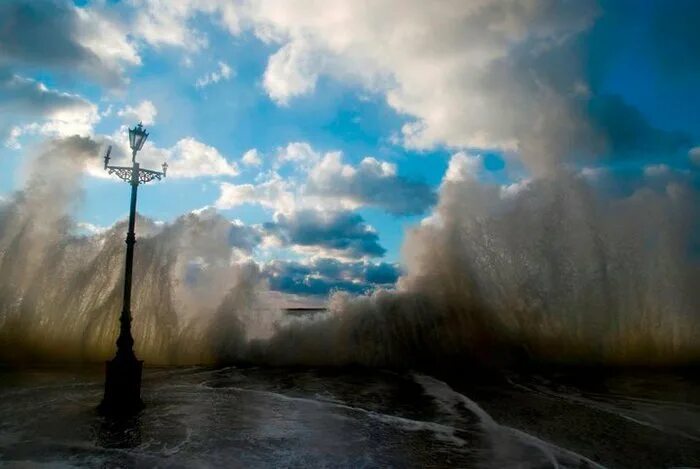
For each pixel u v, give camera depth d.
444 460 6.48
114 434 7.48
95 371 13.30
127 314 9.31
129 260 9.41
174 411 9.05
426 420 8.59
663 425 8.18
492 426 8.16
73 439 7.20
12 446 6.87
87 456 6.48
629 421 8.48
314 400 10.23
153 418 8.51
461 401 10.18
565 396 10.69
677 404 9.84
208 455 6.60
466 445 7.12
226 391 11.12
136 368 9.28
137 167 9.62
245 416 8.78
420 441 7.33
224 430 7.84
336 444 7.16
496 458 6.54
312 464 6.32
